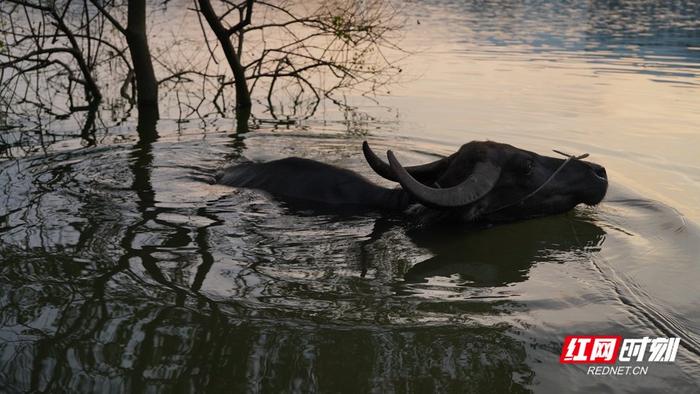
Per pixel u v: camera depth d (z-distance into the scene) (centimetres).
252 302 580
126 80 1677
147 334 527
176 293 592
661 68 1850
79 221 759
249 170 941
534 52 2148
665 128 1255
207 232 737
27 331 529
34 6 1527
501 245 729
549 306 582
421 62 1970
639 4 3756
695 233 748
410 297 598
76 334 525
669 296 604
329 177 877
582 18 3098
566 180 806
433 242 736
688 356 510
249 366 490
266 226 762
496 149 793
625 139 1184
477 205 776
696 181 962
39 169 977
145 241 705
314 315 562
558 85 1644
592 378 484
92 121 1372
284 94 1684
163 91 1703
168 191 880
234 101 1611
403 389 470
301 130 1293
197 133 1267
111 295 587
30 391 457
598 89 1593
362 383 475
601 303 587
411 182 720
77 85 1758
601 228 781
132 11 1499
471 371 490
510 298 598
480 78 1748
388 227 775
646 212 827
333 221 787
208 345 514
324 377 480
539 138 1198
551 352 514
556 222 803
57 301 575
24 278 616
